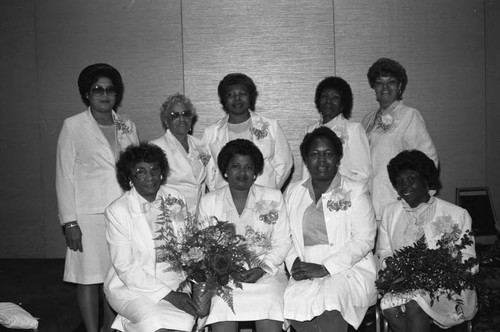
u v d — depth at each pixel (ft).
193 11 20.20
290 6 20.15
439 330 13.88
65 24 20.25
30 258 20.68
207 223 13.43
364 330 15.55
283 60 20.26
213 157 15.64
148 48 20.27
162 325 11.97
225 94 15.37
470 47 20.26
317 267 13.08
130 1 20.16
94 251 14.21
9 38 20.35
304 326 12.79
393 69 15.99
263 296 12.55
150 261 12.58
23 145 20.58
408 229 13.25
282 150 15.80
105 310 14.73
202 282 12.10
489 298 13.61
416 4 20.13
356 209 13.33
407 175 13.10
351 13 20.15
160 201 12.89
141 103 20.38
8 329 13.19
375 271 13.48
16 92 20.47
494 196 20.56
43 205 20.71
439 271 12.22
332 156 13.24
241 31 20.21
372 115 16.90
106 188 14.29
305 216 13.50
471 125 20.44
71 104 20.44
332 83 15.83
